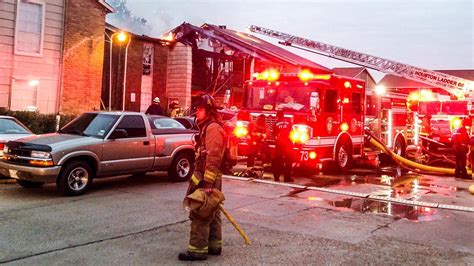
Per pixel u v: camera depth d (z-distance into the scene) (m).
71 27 17.28
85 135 8.94
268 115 11.62
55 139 8.48
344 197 8.79
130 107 21.45
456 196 9.27
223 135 4.75
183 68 22.64
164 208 7.42
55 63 17.09
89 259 4.82
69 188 8.27
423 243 5.71
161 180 10.59
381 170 13.88
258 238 5.76
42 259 4.78
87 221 6.46
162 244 5.41
